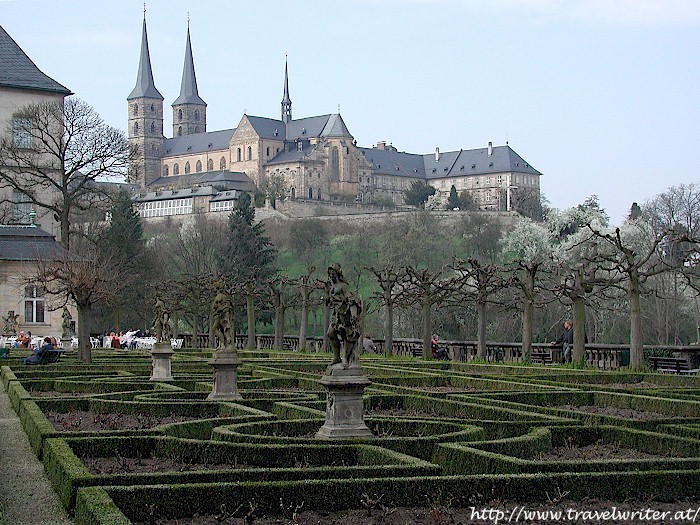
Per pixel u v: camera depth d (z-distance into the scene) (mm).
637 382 43312
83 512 15055
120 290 88375
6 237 90500
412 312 94812
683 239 48500
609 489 17562
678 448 22562
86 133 90062
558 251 106500
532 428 24531
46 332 89938
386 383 41719
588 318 89562
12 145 91938
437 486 17031
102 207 96312
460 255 131125
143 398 32594
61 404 32531
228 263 115000
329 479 17109
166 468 20844
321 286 72625
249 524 15969
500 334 93000
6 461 23453
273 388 41156
